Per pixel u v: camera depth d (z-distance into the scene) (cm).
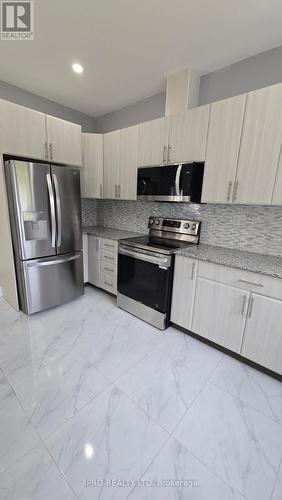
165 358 195
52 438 127
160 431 134
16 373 173
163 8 157
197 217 258
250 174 184
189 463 118
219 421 141
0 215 249
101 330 232
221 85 228
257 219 212
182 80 233
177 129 224
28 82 262
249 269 170
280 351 167
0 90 260
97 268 317
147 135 251
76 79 255
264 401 157
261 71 204
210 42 191
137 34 183
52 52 208
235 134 187
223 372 182
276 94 163
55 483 108
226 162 196
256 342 178
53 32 182
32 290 250
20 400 150
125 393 159
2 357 189
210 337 205
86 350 201
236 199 194
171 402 153
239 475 114
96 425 136
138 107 308
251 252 219
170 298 232
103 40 191
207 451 124
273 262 185
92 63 225
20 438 127
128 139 273
